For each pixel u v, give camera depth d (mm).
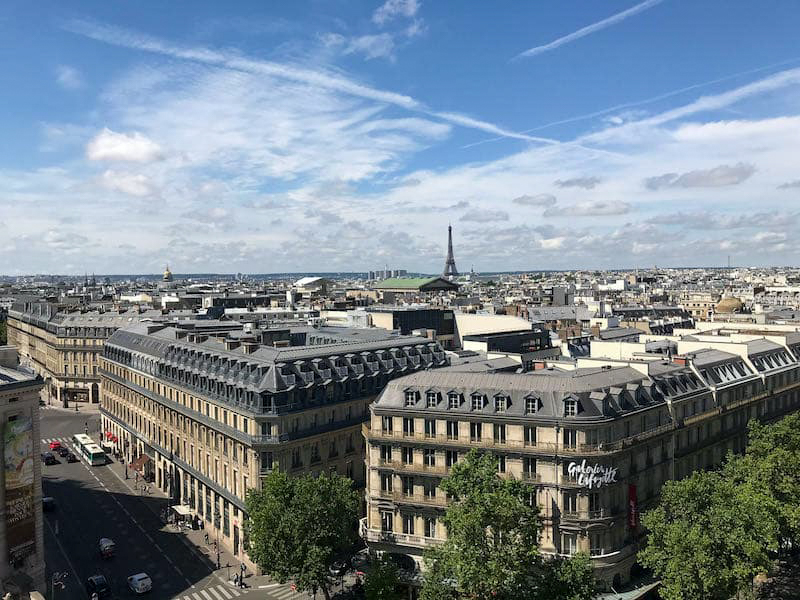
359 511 124625
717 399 146375
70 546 146125
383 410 126750
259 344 161875
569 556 110438
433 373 131375
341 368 151250
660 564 101375
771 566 103562
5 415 107500
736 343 168500
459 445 120125
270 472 132000
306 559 109062
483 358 180875
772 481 119750
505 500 93312
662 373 137625
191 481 166500
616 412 117438
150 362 191000
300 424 139750
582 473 112375
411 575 117875
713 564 96375
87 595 123188
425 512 122188
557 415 114812
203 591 125750
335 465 146125
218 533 152250
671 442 130625
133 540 150000
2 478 106688
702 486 104938
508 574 91875
